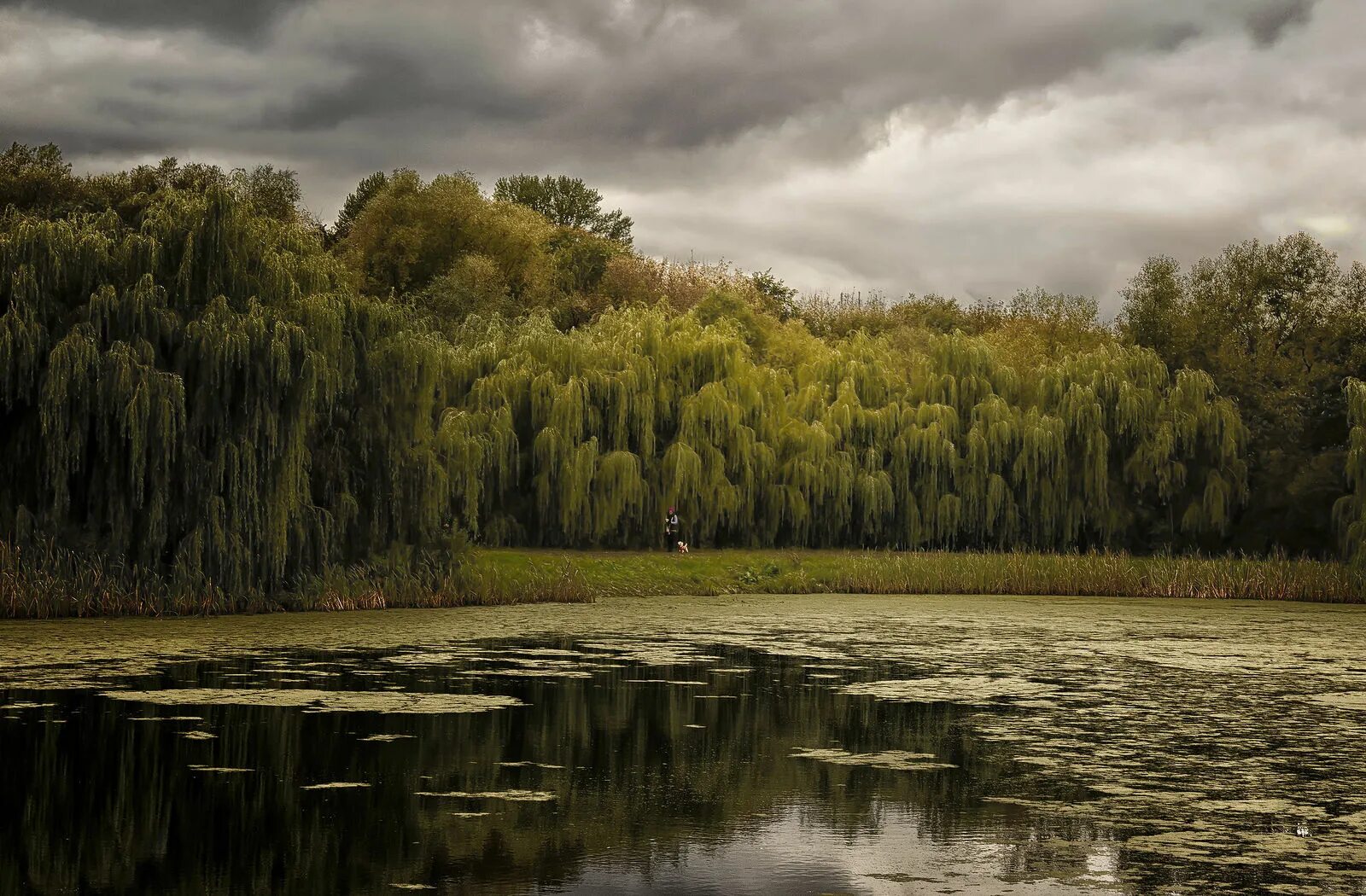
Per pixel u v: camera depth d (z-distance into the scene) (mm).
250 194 65625
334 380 31172
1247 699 19656
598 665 22906
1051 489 50281
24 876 10086
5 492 28875
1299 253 64938
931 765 14648
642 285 77188
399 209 72500
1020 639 28109
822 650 25703
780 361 62031
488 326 46406
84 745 14883
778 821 12078
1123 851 11055
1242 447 51562
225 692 18859
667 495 44312
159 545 29328
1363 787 13570
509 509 43125
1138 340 65688
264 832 11422
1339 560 48469
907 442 49812
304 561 32281
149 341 29094
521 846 11086
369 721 16766
